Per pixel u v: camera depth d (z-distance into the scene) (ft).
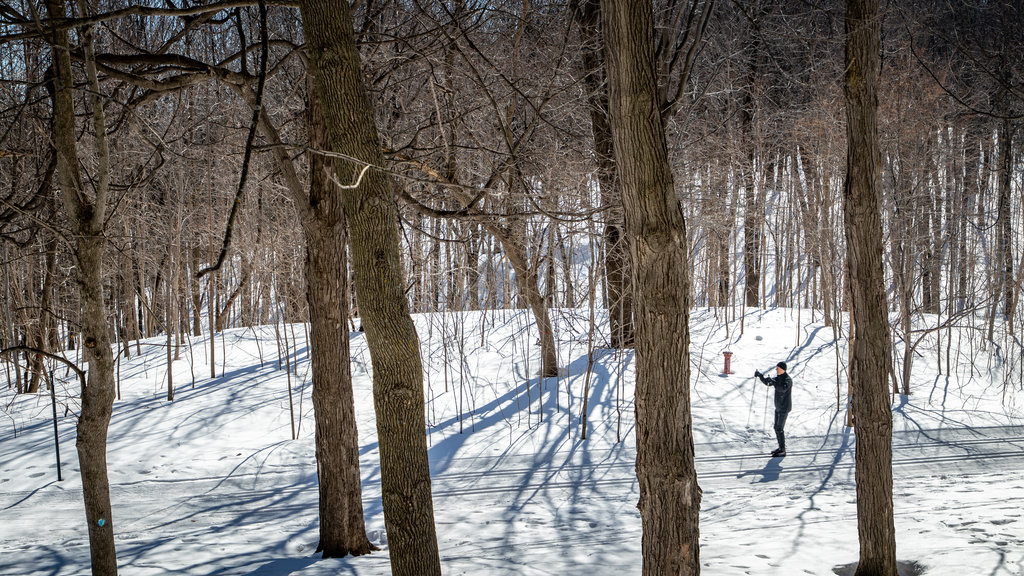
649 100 13.79
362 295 15.84
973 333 62.75
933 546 24.07
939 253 64.75
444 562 27.25
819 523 30.48
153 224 62.64
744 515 34.76
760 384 55.42
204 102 54.03
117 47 38.91
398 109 40.63
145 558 30.50
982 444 46.62
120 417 51.34
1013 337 61.31
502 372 57.77
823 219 68.44
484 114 40.86
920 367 60.39
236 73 25.34
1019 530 25.30
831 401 52.37
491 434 48.26
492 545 31.81
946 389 55.72
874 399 20.76
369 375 57.26
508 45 41.73
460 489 41.37
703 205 61.21
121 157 46.26
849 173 20.79
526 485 41.55
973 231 77.56
